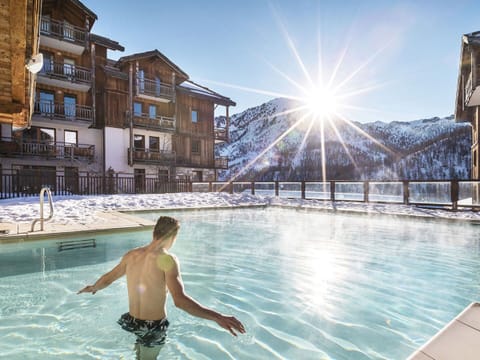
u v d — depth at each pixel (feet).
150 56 77.77
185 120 87.45
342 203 44.34
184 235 23.90
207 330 8.72
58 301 10.78
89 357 7.25
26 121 28.48
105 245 19.24
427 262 16.33
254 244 20.68
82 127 73.61
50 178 52.39
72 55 72.59
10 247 17.66
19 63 15.78
